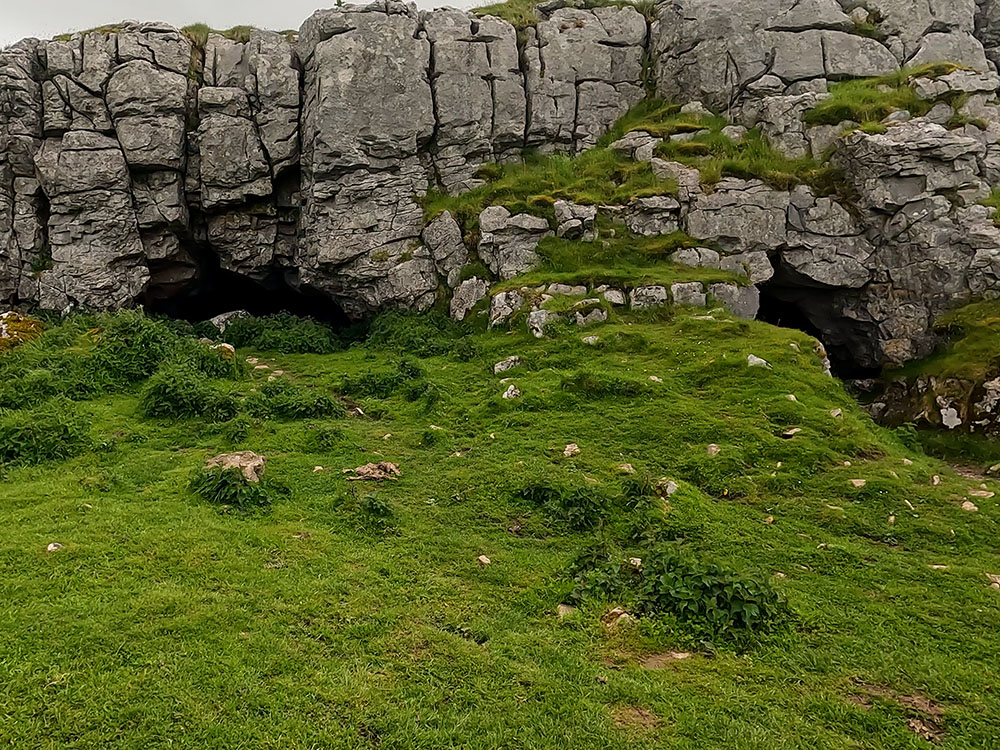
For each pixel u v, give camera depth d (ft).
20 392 39.06
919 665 19.31
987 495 31.17
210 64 65.05
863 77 65.72
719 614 20.57
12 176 61.11
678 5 69.46
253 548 23.54
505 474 31.32
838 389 40.83
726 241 55.26
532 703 16.84
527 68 68.18
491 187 61.93
